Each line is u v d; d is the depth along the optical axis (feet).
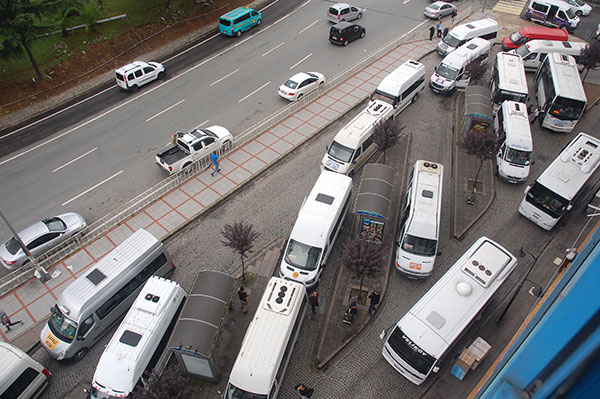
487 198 80.74
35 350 59.36
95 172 86.74
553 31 121.80
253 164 88.38
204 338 50.75
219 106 104.32
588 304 9.59
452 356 57.82
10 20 94.99
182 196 81.51
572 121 91.81
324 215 66.44
